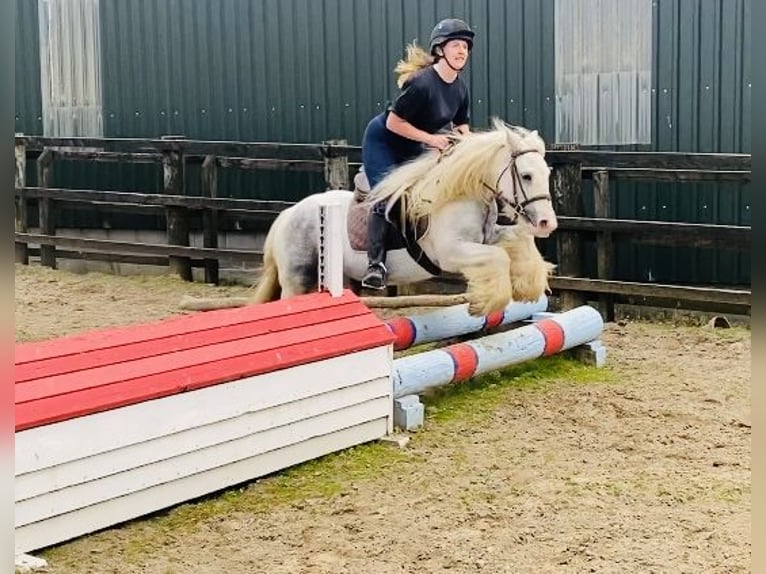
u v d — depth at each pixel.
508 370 6.23
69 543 3.78
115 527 3.94
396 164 5.53
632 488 4.33
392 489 4.35
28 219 10.48
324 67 9.13
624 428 5.16
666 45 7.92
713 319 7.30
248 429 4.32
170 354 4.17
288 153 8.75
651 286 7.26
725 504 4.14
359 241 5.59
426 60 5.45
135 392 3.90
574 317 6.25
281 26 9.24
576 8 8.16
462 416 5.36
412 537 3.85
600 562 3.61
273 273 5.96
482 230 5.38
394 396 5.07
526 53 8.38
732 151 7.84
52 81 10.15
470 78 8.57
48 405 3.65
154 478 3.99
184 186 9.29
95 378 3.87
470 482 4.42
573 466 4.61
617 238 7.48
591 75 8.16
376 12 8.90
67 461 3.69
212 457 4.20
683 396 5.70
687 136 7.94
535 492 4.29
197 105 9.64
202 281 9.29
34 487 3.61
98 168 10.13
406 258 5.56
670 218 8.01
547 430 5.14
